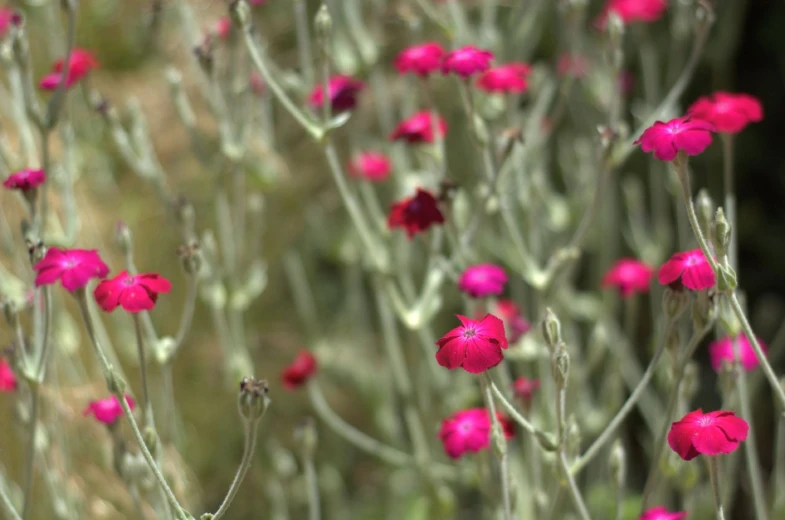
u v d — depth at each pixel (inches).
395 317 72.0
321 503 71.2
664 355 57.4
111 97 72.1
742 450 60.4
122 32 76.8
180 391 69.0
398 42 72.3
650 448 59.6
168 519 46.4
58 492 51.7
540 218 63.7
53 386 51.7
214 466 69.7
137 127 55.4
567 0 54.9
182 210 54.2
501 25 73.8
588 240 67.6
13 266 56.4
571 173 71.4
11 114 57.1
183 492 51.5
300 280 68.3
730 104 47.1
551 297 54.4
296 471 71.8
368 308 81.0
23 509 46.9
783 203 85.7
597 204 51.9
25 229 46.9
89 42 76.1
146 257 69.2
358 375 69.6
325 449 73.4
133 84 73.5
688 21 66.0
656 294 62.9
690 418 43.4
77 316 59.7
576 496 45.3
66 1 48.8
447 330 68.9
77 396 54.6
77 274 43.7
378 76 62.3
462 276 50.8
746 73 87.4
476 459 49.9
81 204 61.0
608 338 60.1
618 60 52.4
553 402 54.6
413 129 53.0
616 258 72.6
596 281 70.0
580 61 64.4
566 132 82.2
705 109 47.1
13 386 49.5
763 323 76.0
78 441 54.6
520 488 55.0
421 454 56.0
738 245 86.7
